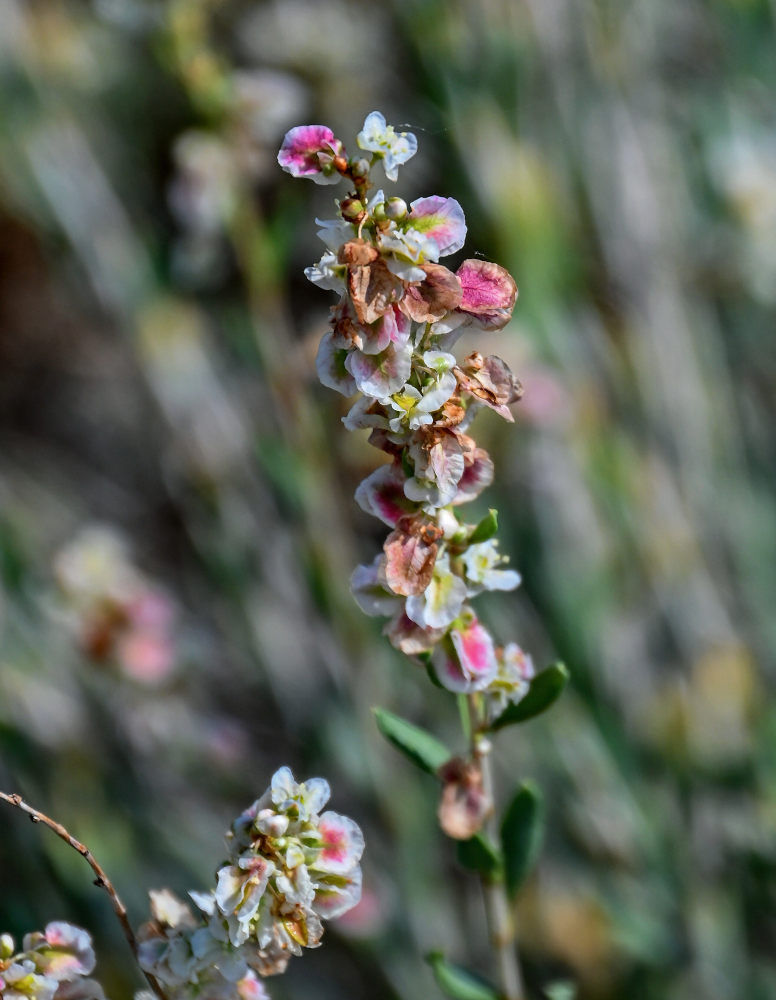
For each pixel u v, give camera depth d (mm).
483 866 459
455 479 429
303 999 689
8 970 434
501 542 743
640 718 736
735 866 718
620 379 780
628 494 748
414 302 423
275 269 684
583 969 698
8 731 669
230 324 711
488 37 780
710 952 690
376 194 425
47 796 675
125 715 734
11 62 788
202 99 667
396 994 680
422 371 428
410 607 436
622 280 793
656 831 710
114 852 664
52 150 786
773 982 685
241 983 440
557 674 448
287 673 762
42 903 641
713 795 720
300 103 700
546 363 749
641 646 750
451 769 455
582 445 741
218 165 663
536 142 785
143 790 717
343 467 739
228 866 429
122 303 785
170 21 663
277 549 780
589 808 718
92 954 438
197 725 777
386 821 721
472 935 747
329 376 428
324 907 430
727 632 756
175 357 783
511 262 749
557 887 715
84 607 717
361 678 704
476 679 441
